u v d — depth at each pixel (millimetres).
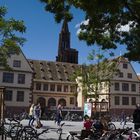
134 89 81562
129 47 17172
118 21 15336
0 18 23281
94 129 16266
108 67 58312
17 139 15805
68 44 126188
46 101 85062
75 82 85750
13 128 17719
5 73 68000
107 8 11844
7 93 67688
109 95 77688
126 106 79688
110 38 17109
